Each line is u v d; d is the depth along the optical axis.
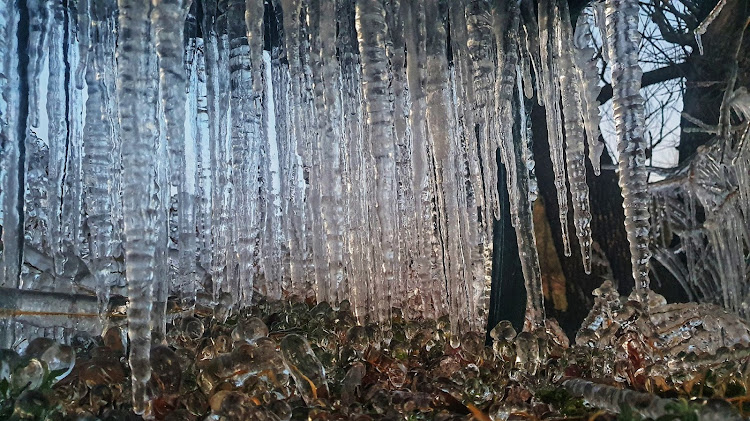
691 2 7.20
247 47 2.60
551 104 2.82
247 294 2.70
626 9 1.99
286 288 3.65
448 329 2.45
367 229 2.74
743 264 4.54
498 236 3.41
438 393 1.83
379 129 2.16
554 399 1.88
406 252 3.15
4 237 1.81
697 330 2.69
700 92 6.59
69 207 2.69
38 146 2.67
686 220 6.12
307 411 1.57
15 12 1.90
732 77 4.88
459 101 2.69
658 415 1.46
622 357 2.28
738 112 5.02
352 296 2.70
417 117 2.40
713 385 1.91
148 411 1.54
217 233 2.72
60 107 2.22
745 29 5.23
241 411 1.43
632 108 1.98
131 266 1.52
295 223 3.38
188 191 2.73
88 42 2.08
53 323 1.97
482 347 2.28
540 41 2.78
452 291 2.55
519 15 2.73
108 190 2.17
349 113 2.70
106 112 2.15
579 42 2.81
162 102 1.67
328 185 2.23
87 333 2.22
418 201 2.44
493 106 2.88
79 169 2.38
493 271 3.38
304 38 2.67
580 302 5.53
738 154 4.47
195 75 2.84
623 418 1.52
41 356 1.58
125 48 1.60
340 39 2.66
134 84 1.60
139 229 1.54
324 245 2.61
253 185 2.67
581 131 2.72
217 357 1.68
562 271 5.55
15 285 1.84
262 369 1.67
